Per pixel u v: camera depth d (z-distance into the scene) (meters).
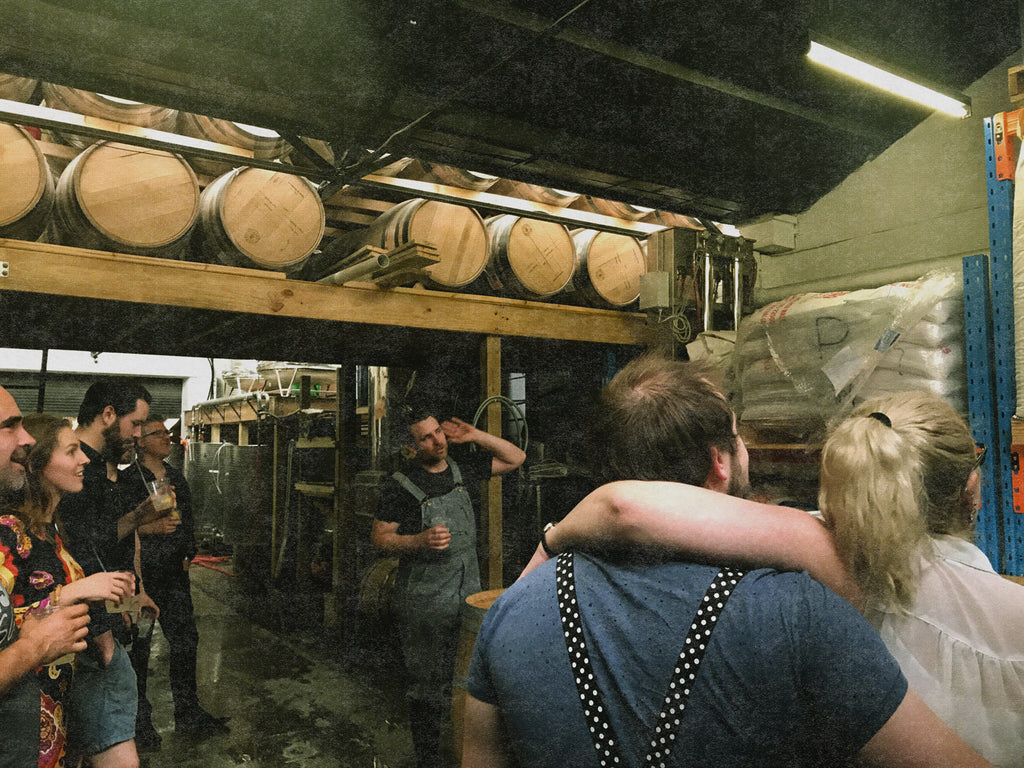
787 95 3.42
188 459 8.68
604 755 0.76
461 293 3.63
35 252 2.55
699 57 3.12
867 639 0.72
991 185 2.38
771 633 0.73
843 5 3.02
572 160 3.52
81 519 2.41
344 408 5.21
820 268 4.03
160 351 4.26
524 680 0.82
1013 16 3.18
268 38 2.67
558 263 3.87
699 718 0.73
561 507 4.53
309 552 5.99
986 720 0.80
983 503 2.41
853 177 3.90
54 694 1.71
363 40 2.76
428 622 2.95
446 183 3.68
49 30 2.39
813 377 2.89
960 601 0.84
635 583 0.81
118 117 2.84
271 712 3.68
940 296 2.58
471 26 2.79
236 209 3.05
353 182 3.44
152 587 3.37
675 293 3.88
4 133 2.59
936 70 3.42
